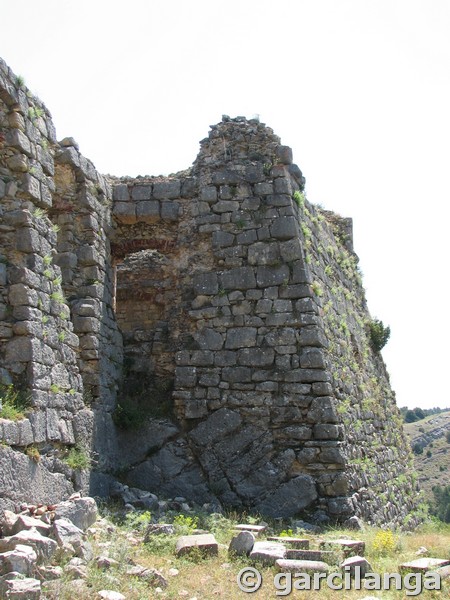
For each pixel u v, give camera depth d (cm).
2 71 1036
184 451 1337
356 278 2092
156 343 1464
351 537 1052
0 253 1012
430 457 5978
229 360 1376
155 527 922
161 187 1504
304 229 1495
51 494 941
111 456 1258
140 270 1700
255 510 1279
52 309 1062
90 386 1252
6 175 1048
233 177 1471
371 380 1880
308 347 1356
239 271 1418
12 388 939
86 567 718
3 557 656
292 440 1312
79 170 1336
